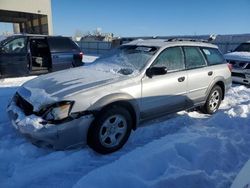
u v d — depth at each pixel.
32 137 3.50
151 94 4.34
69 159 3.60
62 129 3.45
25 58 8.88
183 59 5.04
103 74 4.25
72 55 9.84
